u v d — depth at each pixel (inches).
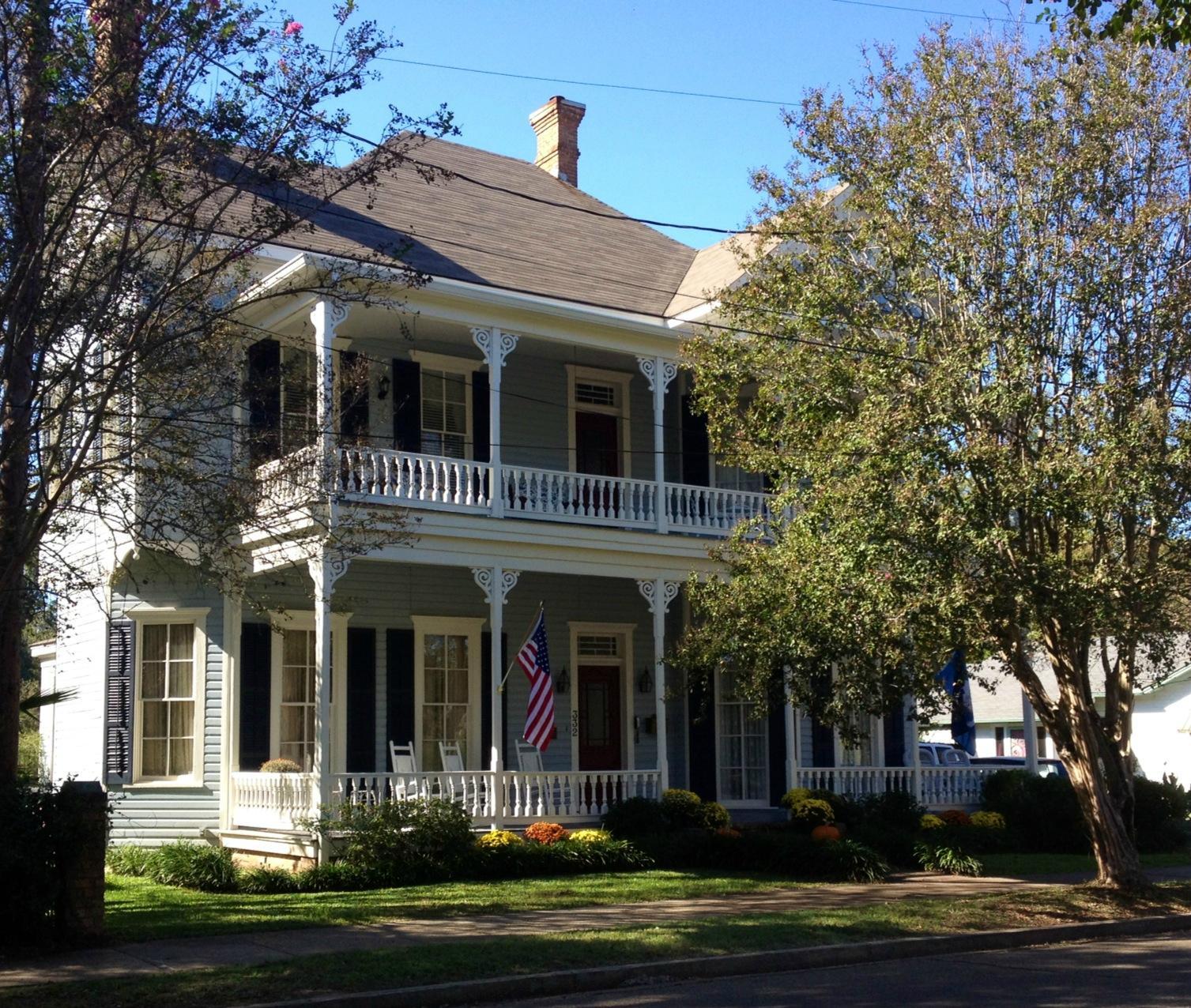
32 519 469.4
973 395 553.6
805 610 599.2
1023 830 872.9
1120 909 570.6
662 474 822.5
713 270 925.8
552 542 746.8
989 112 610.2
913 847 751.1
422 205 898.1
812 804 808.3
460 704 827.4
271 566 709.9
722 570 814.5
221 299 662.5
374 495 691.4
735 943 462.6
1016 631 578.9
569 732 861.2
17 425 447.8
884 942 482.6
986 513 526.0
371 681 791.1
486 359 740.0
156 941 472.7
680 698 897.5
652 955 441.1
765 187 658.8
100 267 498.3
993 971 447.2
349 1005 373.7
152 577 756.0
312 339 743.1
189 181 506.9
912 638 583.5
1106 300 572.7
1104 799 620.4
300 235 754.8
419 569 820.0
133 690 753.6
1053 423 569.3
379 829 643.5
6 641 486.3
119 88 464.8
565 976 410.3
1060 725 623.5
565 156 1121.4
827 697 649.0
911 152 613.3
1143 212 571.5
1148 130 597.6
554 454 871.1
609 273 926.4
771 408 647.8
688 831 751.7
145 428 538.6
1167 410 559.5
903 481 547.5
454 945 449.4
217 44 477.1
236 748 737.6
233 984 385.1
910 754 952.9
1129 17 475.2
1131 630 554.9
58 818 458.9
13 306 456.1
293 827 669.9
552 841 705.6
